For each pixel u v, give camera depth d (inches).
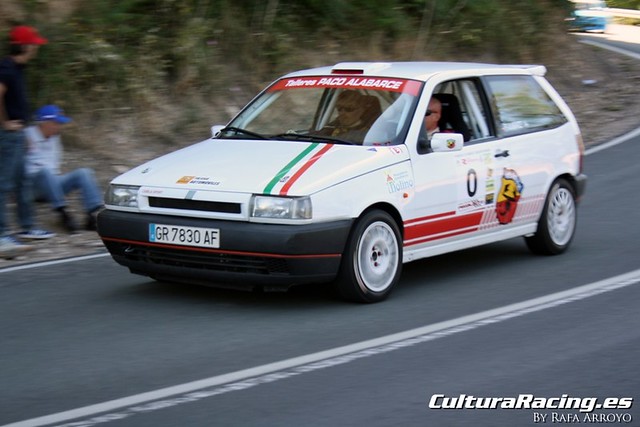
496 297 320.8
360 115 332.5
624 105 828.0
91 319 293.1
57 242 419.8
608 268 364.8
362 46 758.5
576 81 908.6
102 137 553.9
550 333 275.1
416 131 326.3
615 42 1178.0
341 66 361.1
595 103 839.7
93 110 561.9
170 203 303.0
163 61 615.5
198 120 600.1
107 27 602.5
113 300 317.4
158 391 223.8
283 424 201.9
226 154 322.3
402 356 252.2
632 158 625.0
